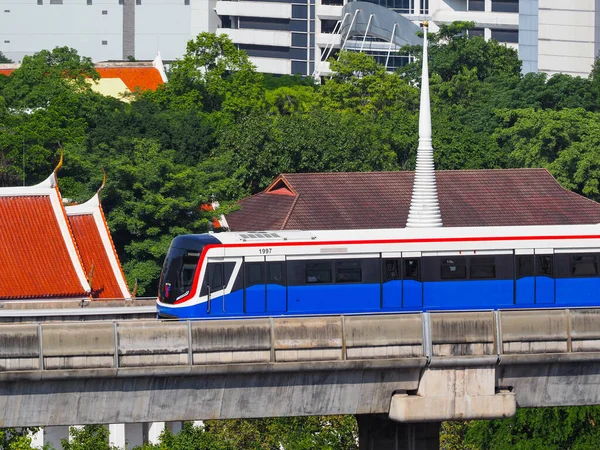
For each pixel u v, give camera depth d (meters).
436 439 62.19
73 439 83.62
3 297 88.50
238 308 68.12
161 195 104.50
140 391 56.88
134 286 98.62
